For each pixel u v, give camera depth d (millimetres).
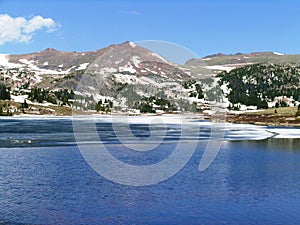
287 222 17328
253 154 40094
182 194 21969
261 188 23844
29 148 40594
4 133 58750
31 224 16641
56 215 17906
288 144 50312
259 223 17156
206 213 18531
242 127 87562
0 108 129250
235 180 26219
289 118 113875
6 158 34156
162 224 16922
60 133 58906
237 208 19469
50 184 24016
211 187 23938
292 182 25781
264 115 124562
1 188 23047
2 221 17000
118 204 19750
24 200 20422
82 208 19047
